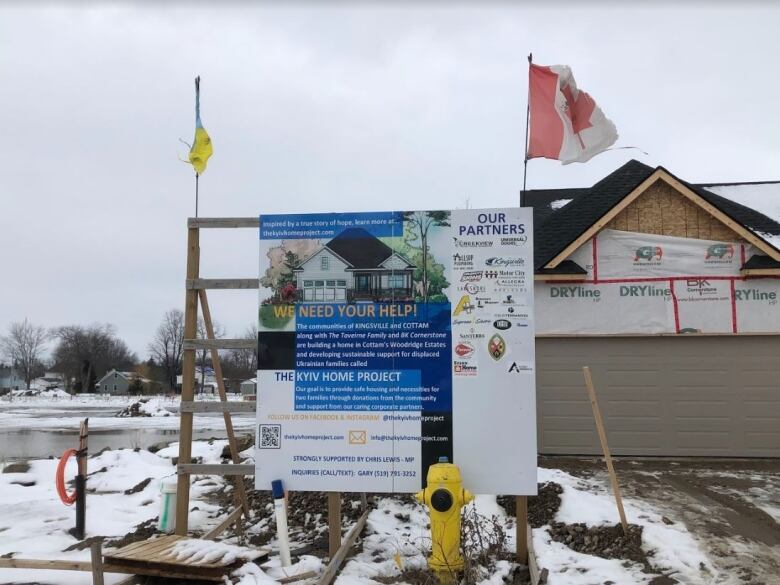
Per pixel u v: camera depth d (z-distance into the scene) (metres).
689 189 12.36
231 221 6.25
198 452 12.35
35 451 16.31
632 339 12.55
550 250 13.18
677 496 8.46
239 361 75.56
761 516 7.43
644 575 5.61
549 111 9.27
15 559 5.24
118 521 7.68
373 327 5.89
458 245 5.88
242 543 6.62
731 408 12.17
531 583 5.33
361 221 6.03
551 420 12.54
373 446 5.79
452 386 5.76
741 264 12.32
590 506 7.31
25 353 96.69
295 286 6.04
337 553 5.64
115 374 88.00
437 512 5.22
